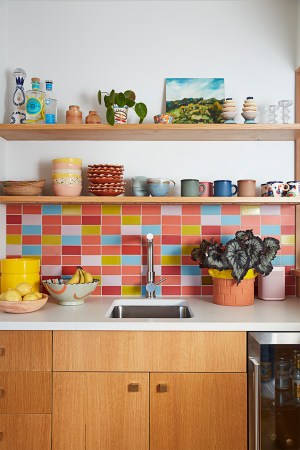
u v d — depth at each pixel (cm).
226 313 199
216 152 243
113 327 181
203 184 224
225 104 222
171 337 182
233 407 180
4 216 240
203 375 181
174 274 242
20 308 196
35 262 228
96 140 243
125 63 243
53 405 182
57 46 243
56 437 181
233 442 180
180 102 240
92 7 242
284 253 242
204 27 243
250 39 243
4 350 183
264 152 243
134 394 181
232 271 206
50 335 183
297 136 232
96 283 220
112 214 242
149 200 215
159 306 230
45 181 240
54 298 231
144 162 243
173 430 180
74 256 242
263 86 242
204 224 243
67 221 243
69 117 224
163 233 243
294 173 242
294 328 181
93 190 220
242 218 242
